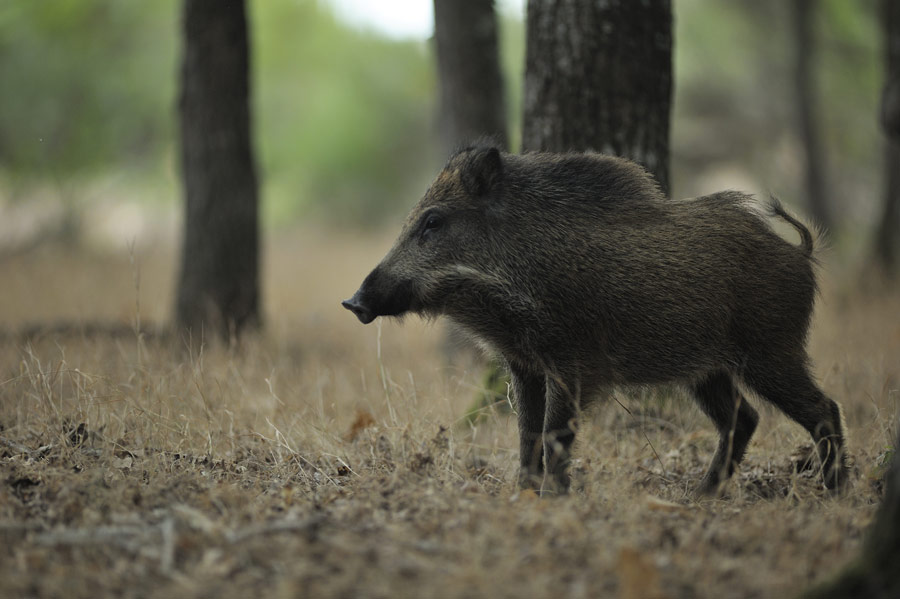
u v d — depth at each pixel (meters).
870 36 36.19
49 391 9.95
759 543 6.57
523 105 11.85
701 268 9.20
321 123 61.09
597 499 7.82
